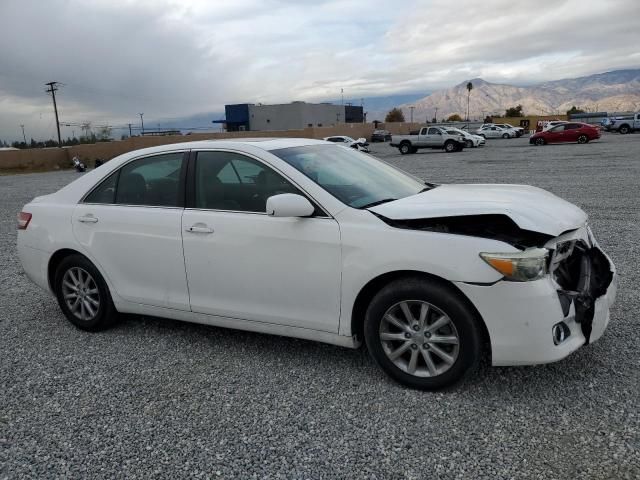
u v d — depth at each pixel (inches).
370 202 149.9
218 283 160.9
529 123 3275.1
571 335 131.8
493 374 144.6
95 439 126.2
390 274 137.2
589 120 3139.8
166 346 177.8
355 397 138.0
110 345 181.5
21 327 204.7
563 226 135.0
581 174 628.1
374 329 140.5
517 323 123.6
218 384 149.5
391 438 119.7
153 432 127.6
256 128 3518.7
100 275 186.9
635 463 106.1
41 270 199.5
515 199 147.6
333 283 141.9
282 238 147.8
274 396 141.0
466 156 1168.2
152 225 171.0
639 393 130.9
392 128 3051.2
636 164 721.0
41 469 116.2
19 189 946.7
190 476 111.1
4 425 134.7
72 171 1688.0
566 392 133.4
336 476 108.6
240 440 122.5
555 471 105.5
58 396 148.0
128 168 182.4
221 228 157.8
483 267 124.4
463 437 118.4
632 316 178.2
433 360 136.9
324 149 177.0
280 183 152.4
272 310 153.7
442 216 131.9
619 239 290.2
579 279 140.4
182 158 170.9
